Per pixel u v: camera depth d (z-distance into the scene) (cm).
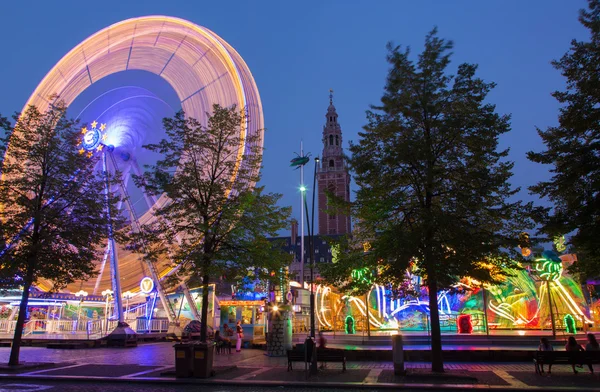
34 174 2212
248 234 2195
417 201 1841
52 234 2153
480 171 1717
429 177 1670
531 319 3266
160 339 4066
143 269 4866
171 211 2117
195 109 4475
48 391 1497
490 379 1625
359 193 1850
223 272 2058
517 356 2138
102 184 2380
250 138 2295
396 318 3419
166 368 2014
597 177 1702
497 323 3369
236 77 4188
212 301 4266
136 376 1781
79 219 2256
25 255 2109
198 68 4522
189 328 3612
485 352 2166
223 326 3525
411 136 1806
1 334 3812
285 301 3011
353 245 1973
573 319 2848
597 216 1717
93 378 1728
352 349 2344
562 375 1698
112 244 3950
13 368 1917
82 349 3159
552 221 1719
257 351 2994
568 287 3206
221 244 2142
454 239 1652
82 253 2245
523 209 1738
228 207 2080
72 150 2375
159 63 4766
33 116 2308
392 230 1702
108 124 4631
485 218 1806
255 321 3509
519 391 1427
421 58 1862
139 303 5128
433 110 1762
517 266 1711
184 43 4628
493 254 1712
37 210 2148
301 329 4050
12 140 2225
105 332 3878
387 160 1766
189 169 2089
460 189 1767
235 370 1969
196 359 1755
